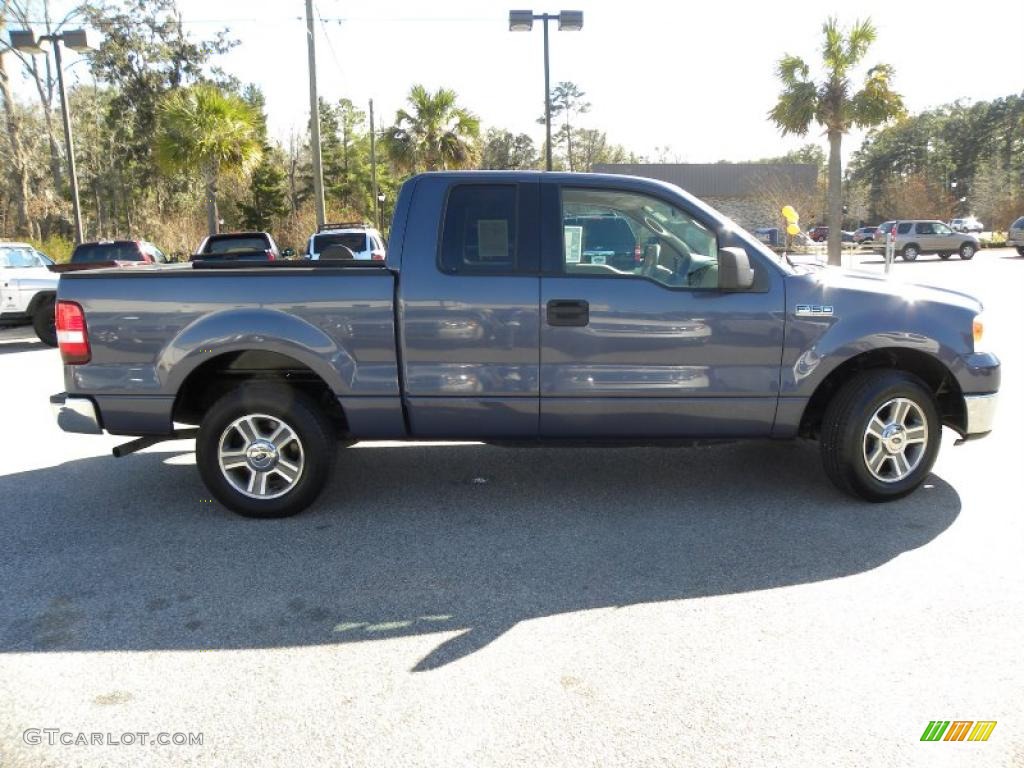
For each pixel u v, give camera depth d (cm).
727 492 519
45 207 3397
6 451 652
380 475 567
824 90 2556
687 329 455
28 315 1279
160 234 4081
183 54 3834
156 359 459
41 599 379
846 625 342
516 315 453
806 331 460
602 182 462
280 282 455
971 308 484
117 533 462
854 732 270
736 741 267
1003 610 352
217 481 475
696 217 462
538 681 304
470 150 3003
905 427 479
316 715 285
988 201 6312
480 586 388
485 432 472
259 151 2331
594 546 434
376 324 456
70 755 264
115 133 4241
